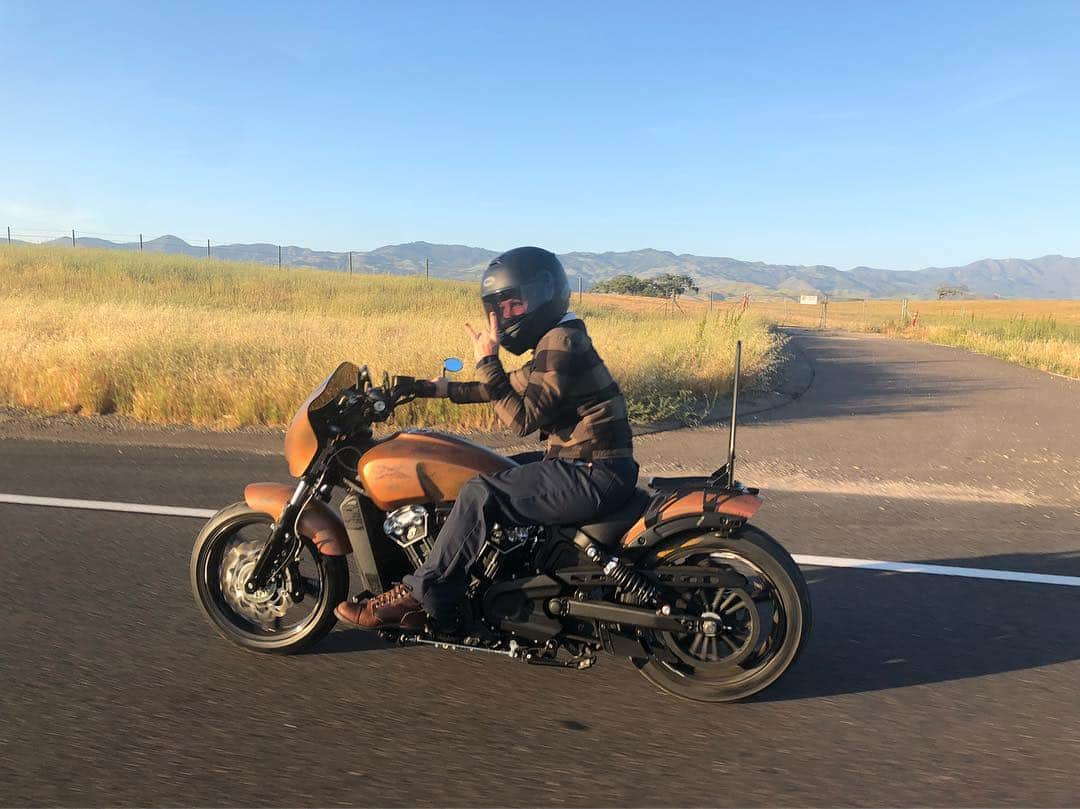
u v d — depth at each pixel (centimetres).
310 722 329
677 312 3888
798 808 277
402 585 368
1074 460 907
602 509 349
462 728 327
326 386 375
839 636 425
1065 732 333
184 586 474
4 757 296
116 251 4731
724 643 373
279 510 389
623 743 319
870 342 3522
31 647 390
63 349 1234
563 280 362
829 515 661
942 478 808
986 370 2123
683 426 1092
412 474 360
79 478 725
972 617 453
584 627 359
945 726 336
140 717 329
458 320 2206
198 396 1031
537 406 342
